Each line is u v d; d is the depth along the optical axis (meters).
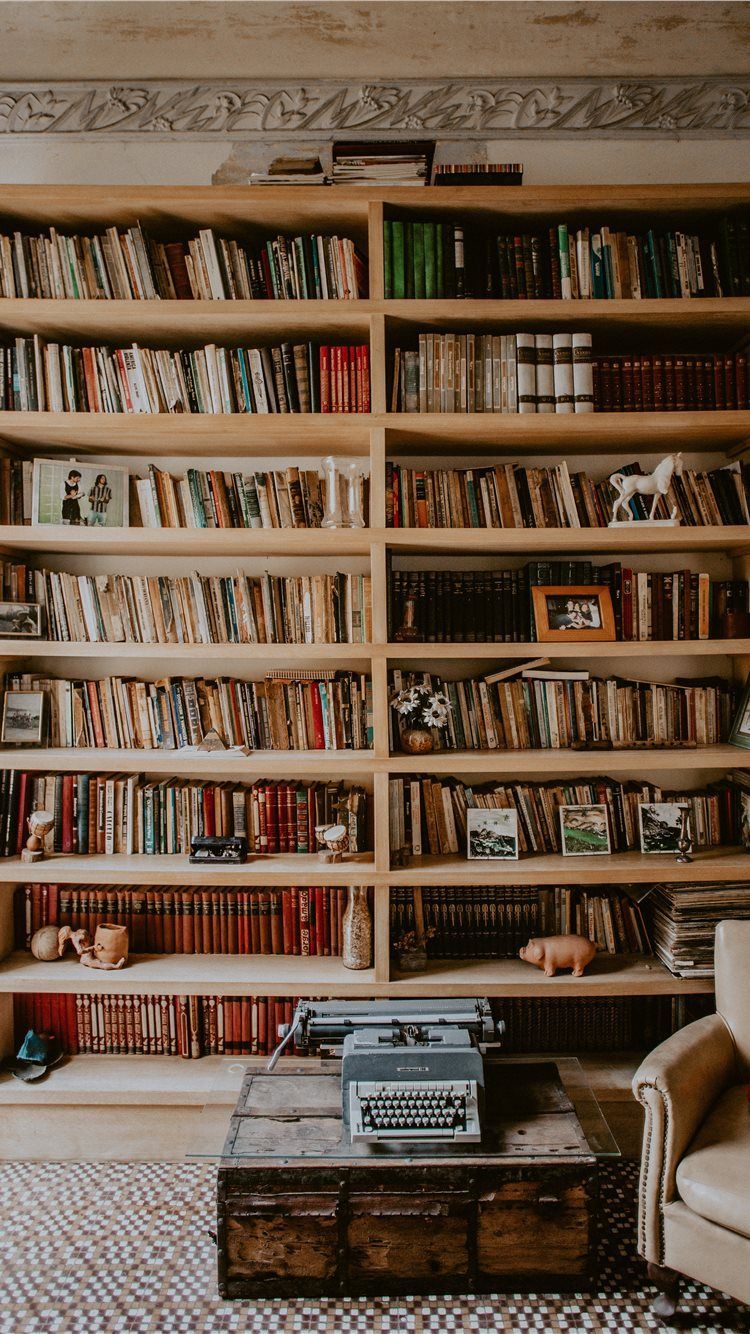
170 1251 2.03
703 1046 1.99
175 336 2.47
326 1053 2.43
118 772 2.65
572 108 2.56
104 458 2.69
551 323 2.37
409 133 2.58
